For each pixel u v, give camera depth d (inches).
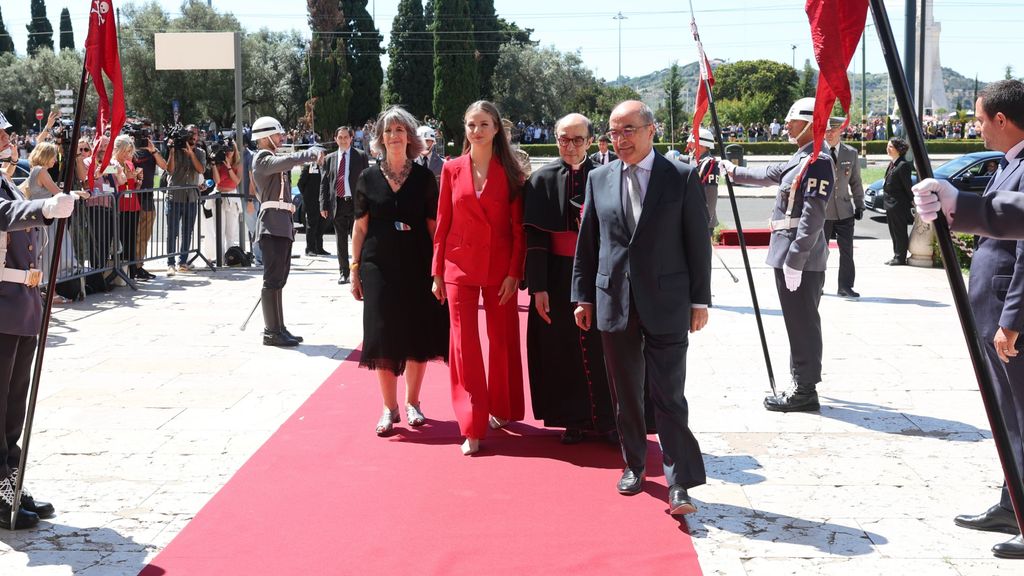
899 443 214.1
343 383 271.6
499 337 220.2
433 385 271.7
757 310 246.1
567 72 2449.6
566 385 213.3
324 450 211.5
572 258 208.1
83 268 418.0
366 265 220.8
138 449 212.1
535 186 205.9
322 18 2114.9
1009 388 161.0
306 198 578.6
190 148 516.4
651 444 214.4
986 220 119.4
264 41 2236.7
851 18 144.8
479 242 210.1
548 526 168.1
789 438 218.2
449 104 2149.4
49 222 160.2
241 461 204.1
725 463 201.5
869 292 430.9
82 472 197.3
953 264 118.1
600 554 156.0
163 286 457.4
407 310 219.9
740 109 2480.3
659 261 170.6
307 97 2150.6
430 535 164.4
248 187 537.3
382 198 220.2
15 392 178.9
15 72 2080.5
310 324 363.6
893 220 521.3
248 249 583.2
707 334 338.3
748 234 640.4
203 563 154.4
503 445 214.5
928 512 173.8
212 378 277.1
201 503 180.2
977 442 214.2
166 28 1982.0
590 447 212.4
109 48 164.2
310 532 166.2
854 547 158.7
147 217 476.1
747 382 269.3
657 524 168.7
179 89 1973.4
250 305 402.9
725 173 249.4
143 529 168.4
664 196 169.9
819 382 242.1
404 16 2290.8
